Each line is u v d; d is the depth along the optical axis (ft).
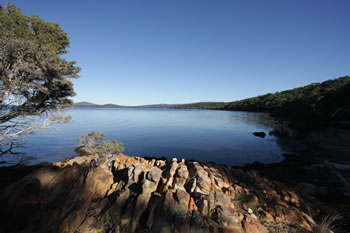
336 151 53.11
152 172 16.19
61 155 58.85
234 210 12.90
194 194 15.14
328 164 26.55
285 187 18.52
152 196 14.24
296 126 99.45
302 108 122.42
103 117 258.57
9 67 29.45
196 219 11.57
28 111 35.63
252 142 85.51
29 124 34.96
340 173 23.89
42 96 37.50
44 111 39.42
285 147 72.08
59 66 33.37
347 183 21.79
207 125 161.99
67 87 38.63
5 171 24.13
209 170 20.52
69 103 43.83
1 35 26.37
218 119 228.63
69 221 11.91
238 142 86.28
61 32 36.60
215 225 11.53
